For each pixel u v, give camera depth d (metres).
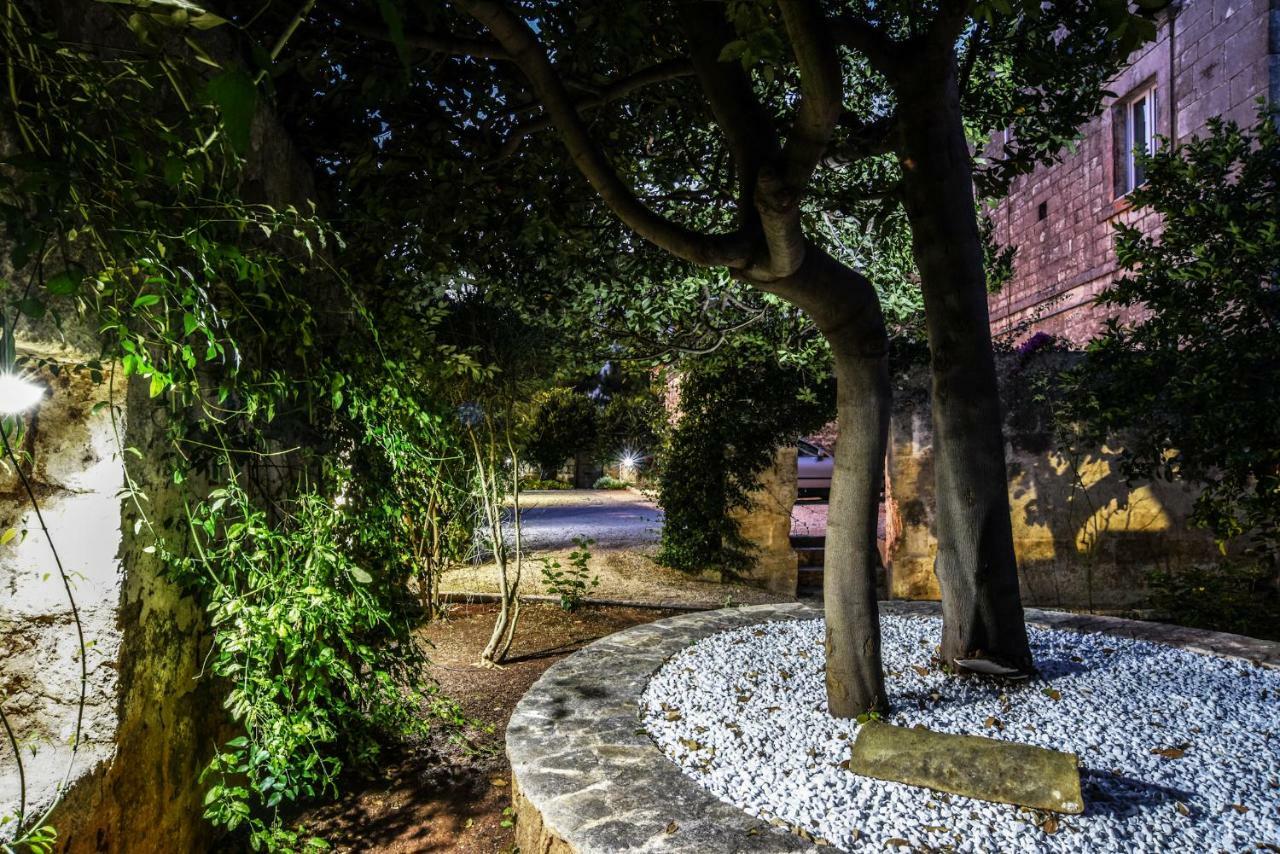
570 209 4.27
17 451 2.00
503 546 5.66
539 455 20.05
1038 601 7.26
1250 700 3.39
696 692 3.51
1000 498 3.69
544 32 3.49
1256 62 7.16
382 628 3.57
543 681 3.63
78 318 2.08
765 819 2.31
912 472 7.33
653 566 8.95
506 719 4.39
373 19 2.93
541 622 6.65
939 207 3.60
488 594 7.35
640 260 5.05
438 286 4.57
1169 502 7.20
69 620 2.14
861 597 3.19
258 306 2.58
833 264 2.90
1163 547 7.24
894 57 3.50
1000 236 12.30
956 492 3.72
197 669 2.78
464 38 2.89
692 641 4.36
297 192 3.43
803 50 1.90
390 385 3.00
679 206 5.16
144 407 2.34
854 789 2.55
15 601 2.09
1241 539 7.10
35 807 1.99
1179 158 5.50
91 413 2.16
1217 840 2.24
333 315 3.56
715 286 6.62
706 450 8.34
